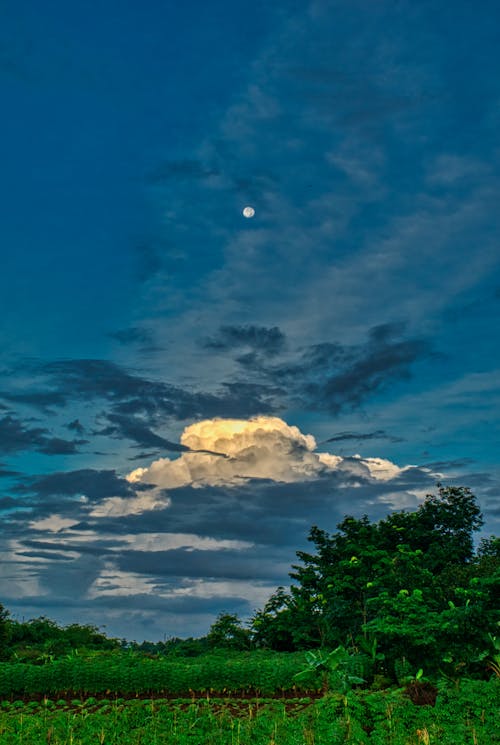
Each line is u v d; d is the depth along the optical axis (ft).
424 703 40.65
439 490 93.56
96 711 45.19
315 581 77.61
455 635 44.98
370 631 48.60
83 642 82.74
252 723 37.47
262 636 79.61
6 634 71.97
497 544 67.41
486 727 33.40
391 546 86.28
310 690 49.49
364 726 35.81
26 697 50.26
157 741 36.22
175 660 68.18
